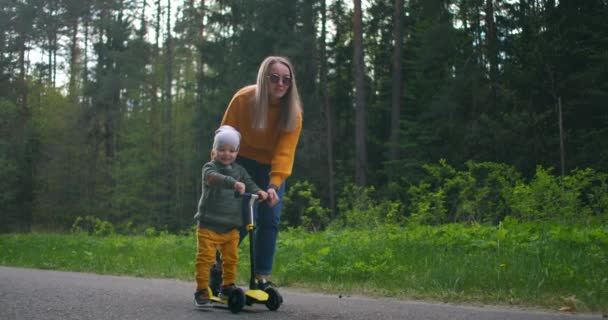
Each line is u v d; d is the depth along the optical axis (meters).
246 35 30.97
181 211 40.81
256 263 4.91
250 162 5.05
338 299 5.31
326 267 6.93
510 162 22.41
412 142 29.67
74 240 13.60
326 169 32.28
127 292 5.39
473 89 27.64
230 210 4.58
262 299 4.34
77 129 42.97
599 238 7.25
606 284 5.31
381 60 37.41
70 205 42.75
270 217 4.91
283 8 30.97
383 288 5.95
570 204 10.95
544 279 5.50
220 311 4.38
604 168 19.94
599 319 4.21
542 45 23.36
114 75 41.91
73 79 48.50
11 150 38.94
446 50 30.86
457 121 28.30
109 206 40.97
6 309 4.29
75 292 5.23
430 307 4.73
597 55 22.67
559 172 21.31
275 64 4.76
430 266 6.56
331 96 36.69
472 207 12.46
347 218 13.74
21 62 42.53
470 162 13.71
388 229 9.92
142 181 40.16
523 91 24.28
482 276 5.74
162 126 41.56
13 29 42.19
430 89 32.38
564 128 23.08
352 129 37.38
